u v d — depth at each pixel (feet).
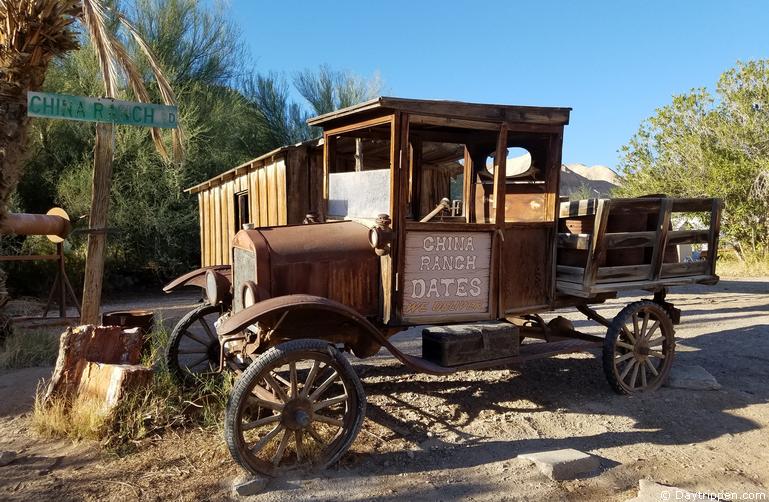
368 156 21.63
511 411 15.76
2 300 23.47
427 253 14.44
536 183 17.21
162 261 45.24
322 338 13.50
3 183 18.63
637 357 17.16
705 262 18.72
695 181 51.93
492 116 14.93
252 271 13.33
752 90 50.85
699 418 15.28
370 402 16.15
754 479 11.93
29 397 16.19
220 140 49.98
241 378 11.33
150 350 17.70
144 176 44.62
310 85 61.00
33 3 16.80
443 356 14.07
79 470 11.76
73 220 43.11
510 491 11.27
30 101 13.53
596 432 14.35
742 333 25.25
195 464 12.03
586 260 16.35
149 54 19.38
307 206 26.53
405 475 11.86
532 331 18.61
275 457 11.62
